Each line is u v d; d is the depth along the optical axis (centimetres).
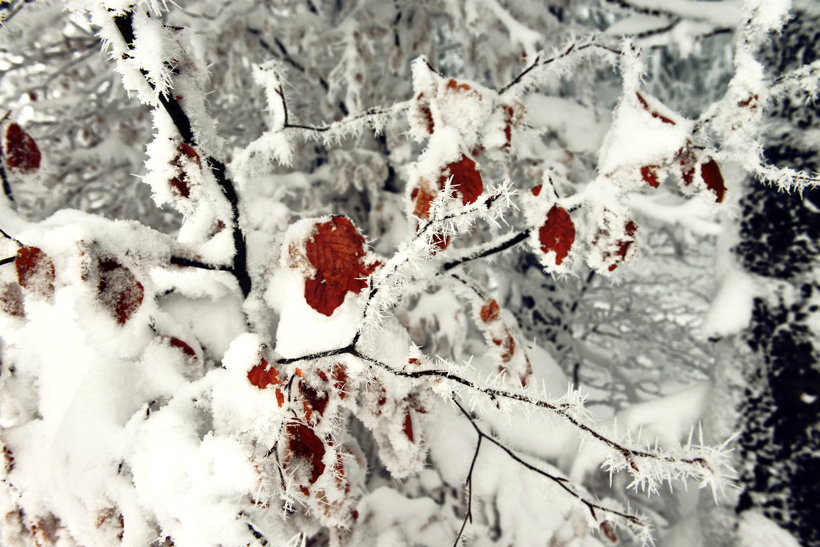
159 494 48
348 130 65
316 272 51
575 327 247
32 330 56
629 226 54
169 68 46
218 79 126
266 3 129
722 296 84
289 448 50
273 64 60
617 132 55
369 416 60
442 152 56
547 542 79
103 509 52
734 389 81
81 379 54
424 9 135
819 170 75
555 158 120
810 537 73
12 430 55
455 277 67
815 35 77
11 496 54
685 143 53
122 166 144
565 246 54
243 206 55
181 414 51
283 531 60
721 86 251
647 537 50
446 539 83
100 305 46
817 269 75
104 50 43
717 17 96
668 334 228
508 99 63
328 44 129
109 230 47
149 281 49
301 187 125
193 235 55
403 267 46
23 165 56
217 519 47
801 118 79
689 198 133
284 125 62
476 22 116
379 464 108
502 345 64
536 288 192
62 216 51
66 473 51
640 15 106
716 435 82
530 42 112
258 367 49
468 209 43
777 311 77
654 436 87
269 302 59
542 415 49
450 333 97
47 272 45
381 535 77
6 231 52
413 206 57
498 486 85
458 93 59
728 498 81
